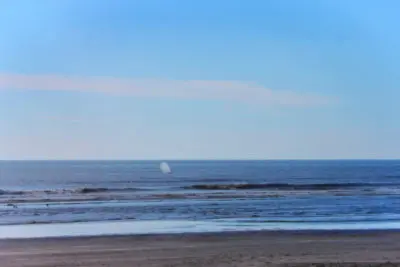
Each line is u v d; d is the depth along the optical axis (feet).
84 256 66.28
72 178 313.32
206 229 92.17
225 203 140.05
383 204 140.26
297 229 92.12
